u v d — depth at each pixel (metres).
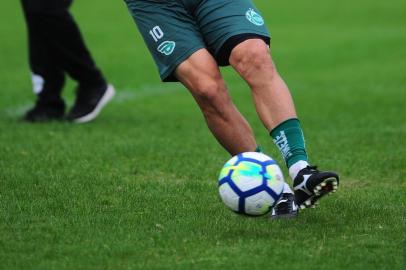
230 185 15.89
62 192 19.75
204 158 24.72
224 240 15.75
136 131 30.27
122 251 15.09
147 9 17.92
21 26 67.81
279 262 14.48
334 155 25.39
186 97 42.22
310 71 53.03
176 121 33.56
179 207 18.41
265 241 15.63
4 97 40.28
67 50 31.78
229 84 47.94
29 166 22.88
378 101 40.44
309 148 26.59
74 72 32.19
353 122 33.38
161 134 29.69
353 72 52.22
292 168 16.91
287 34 68.62
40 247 15.38
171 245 15.47
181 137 28.97
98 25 70.06
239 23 17.38
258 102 17.16
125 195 19.55
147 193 19.86
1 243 15.59
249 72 17.11
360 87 45.97
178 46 17.56
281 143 17.06
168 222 17.05
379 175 22.77
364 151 25.98
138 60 55.44
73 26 31.66
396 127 31.66
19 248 15.31
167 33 17.69
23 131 29.53
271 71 17.17
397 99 41.06
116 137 28.66
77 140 27.70
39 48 31.98
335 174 16.22
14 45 59.44
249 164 15.99
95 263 14.56
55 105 32.78
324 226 16.69
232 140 17.66
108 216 17.52
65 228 16.61
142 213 17.86
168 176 22.48
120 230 16.41
